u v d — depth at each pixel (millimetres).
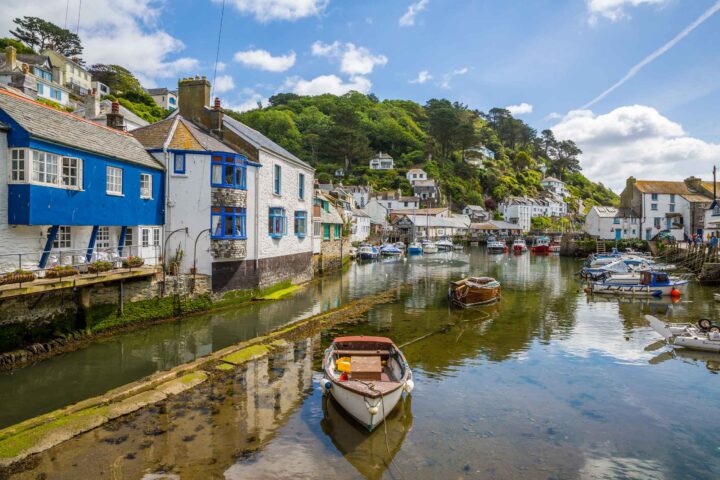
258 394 11203
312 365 13461
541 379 12867
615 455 8844
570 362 14438
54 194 14055
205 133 23141
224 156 20516
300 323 18547
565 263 52500
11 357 12672
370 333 17812
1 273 13062
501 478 7953
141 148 19781
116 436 8930
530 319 20875
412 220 85938
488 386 12273
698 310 23188
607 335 17906
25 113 14117
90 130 17188
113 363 13430
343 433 9359
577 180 174125
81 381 11992
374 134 124688
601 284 29062
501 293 29125
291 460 8320
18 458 7867
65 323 14641
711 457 8844
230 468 8000
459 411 10641
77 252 16188
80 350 14328
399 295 27453
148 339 15953
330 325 18891
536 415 10516
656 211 62094
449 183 114562
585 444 9234
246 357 13758
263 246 24016
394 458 8492
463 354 15227
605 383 12609
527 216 117062
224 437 9047
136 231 18688
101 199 16234
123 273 15625
